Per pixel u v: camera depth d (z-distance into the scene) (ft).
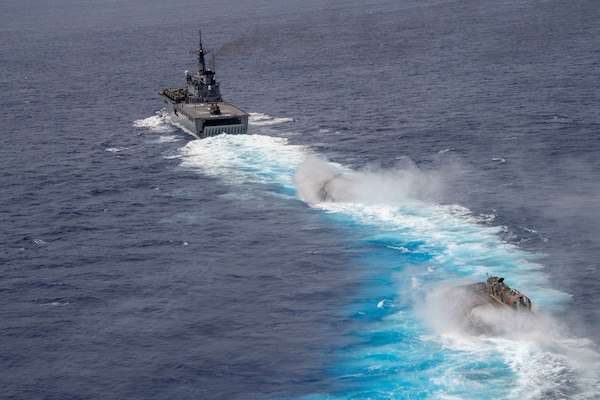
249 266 308.40
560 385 215.51
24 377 233.35
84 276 303.27
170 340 252.62
